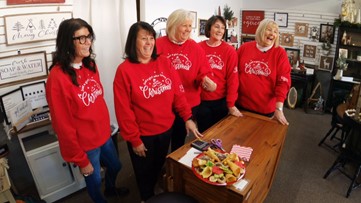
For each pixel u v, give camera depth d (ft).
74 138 5.09
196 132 6.03
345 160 8.49
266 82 7.22
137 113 5.61
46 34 7.26
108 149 6.31
